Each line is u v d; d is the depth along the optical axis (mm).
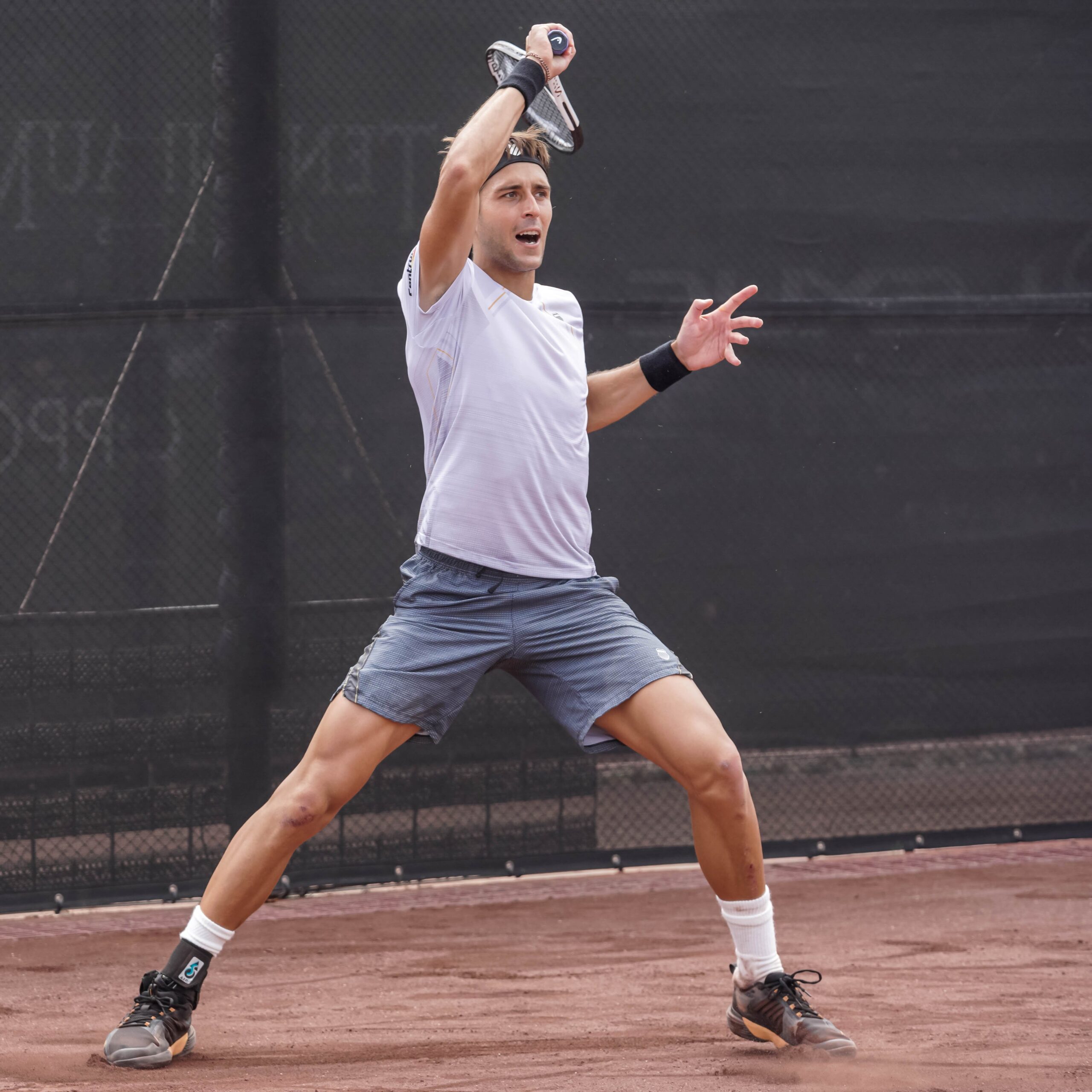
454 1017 13258
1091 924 17516
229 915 11188
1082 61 21281
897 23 20781
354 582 19172
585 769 20016
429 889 20047
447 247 10555
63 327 18484
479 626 10992
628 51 20078
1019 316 21141
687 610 20234
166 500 18688
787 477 20531
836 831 20828
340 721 10992
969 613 21062
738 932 11297
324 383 19078
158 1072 10703
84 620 18484
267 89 18891
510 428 10852
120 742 18547
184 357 18734
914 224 20875
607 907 18984
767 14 20438
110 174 18562
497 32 19703
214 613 18781
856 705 20797
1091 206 21344
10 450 18375
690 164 20281
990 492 21094
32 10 18359
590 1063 10977
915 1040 11781
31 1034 12539
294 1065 11031
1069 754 21641
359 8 19172
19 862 18281
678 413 20219
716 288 20375
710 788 10664
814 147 20594
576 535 11297
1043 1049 11359
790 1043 11211
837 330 20672
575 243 19922
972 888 19594
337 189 19156
